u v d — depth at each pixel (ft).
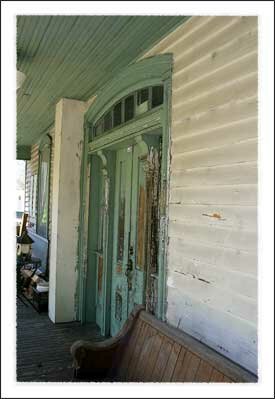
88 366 10.05
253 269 7.44
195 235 9.29
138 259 13.56
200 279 9.05
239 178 7.90
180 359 8.32
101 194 17.93
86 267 17.92
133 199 14.26
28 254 24.75
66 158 18.12
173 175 10.30
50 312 18.65
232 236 8.05
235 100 8.09
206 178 8.95
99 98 15.76
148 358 9.30
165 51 10.98
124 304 14.53
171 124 10.49
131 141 13.85
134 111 13.14
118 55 12.49
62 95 17.66
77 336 16.12
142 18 9.93
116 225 15.94
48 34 11.19
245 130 7.78
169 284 10.33
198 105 9.34
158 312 10.69
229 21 8.38
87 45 11.85
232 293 7.98
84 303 17.85
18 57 13.08
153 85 11.66
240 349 7.66
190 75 9.71
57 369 12.69
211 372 7.38
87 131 17.81
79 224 18.30
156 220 12.23
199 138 9.25
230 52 8.31
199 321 9.00
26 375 12.19
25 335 16.15
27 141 33.19
